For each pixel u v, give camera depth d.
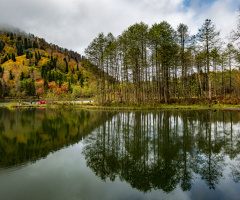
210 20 28.16
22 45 188.88
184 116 17.67
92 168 6.22
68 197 4.29
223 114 18.59
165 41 30.08
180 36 31.25
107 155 7.52
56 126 14.51
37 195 4.40
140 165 6.38
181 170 5.89
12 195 4.40
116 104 30.38
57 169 6.12
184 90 30.70
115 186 4.90
